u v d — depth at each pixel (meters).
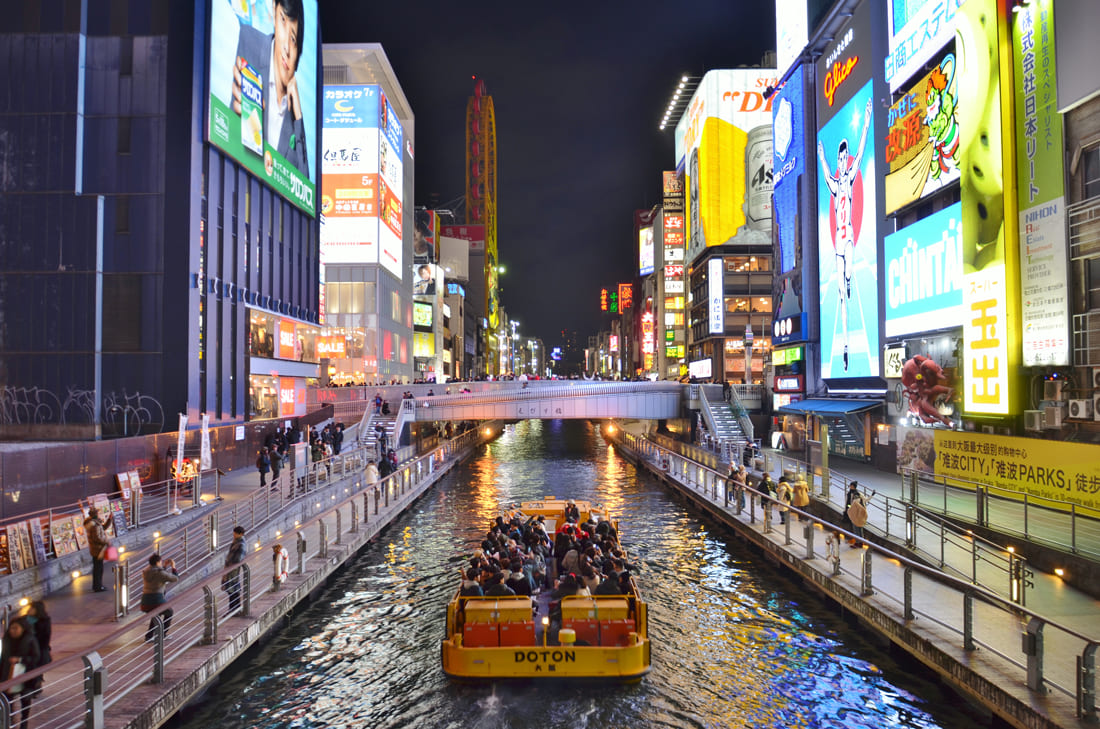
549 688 13.70
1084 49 20.80
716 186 88.69
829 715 12.73
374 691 13.91
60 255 31.80
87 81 32.88
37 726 10.02
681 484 38.12
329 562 21.00
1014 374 23.88
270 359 41.31
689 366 99.94
